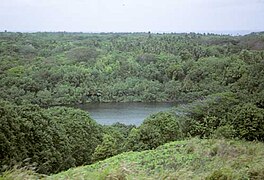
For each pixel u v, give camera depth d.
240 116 30.36
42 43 135.50
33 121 28.44
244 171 10.34
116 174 8.08
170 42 128.62
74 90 80.31
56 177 8.64
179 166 16.84
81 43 137.38
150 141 29.91
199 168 15.28
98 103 78.94
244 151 19.81
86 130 37.09
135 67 95.38
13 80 76.62
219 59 96.44
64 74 85.44
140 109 70.94
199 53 111.56
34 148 26.30
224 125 32.44
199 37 145.75
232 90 60.19
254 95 43.94
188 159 18.81
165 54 111.19
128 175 8.31
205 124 35.69
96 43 135.75
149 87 84.38
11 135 24.44
